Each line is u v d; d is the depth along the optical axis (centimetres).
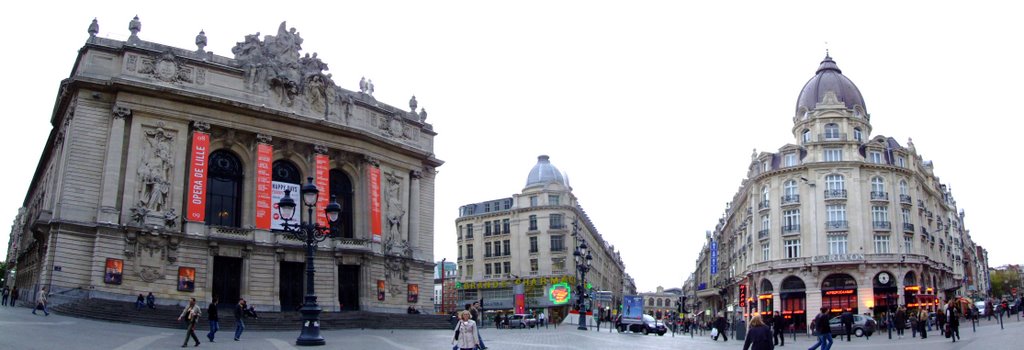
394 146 6606
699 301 15312
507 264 10925
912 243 7869
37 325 3369
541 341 3909
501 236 11081
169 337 3378
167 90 5203
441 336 4259
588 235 12681
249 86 5694
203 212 5269
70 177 4909
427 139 7244
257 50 5875
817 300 7588
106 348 2620
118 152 5044
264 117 5722
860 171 7850
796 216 7950
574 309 10006
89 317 4275
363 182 6356
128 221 4950
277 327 4525
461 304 11238
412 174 6912
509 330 5734
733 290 9800
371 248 6116
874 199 7750
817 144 8000
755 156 8719
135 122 5138
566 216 10850
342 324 5050
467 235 11506
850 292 7525
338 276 5953
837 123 8131
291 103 5909
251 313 4550
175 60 5372
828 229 7694
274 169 5916
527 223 10875
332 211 2909
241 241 5400
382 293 6194
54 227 4809
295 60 6056
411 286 6606
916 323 4841
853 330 5578
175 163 5275
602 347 3531
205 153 5362
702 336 5903
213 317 3198
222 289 5356
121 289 4838
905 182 8044
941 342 3634
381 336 4078
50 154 6222
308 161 6031
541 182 11462
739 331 4628
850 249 7612
